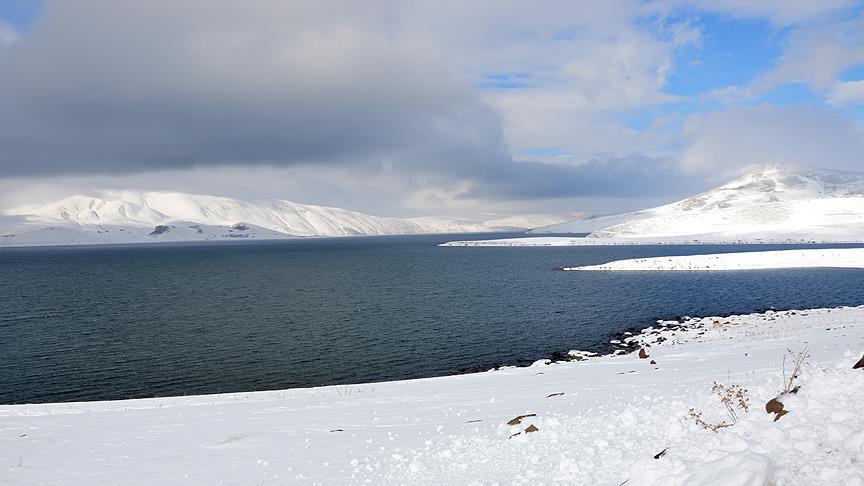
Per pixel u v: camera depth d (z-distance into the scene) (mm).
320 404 17094
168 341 42844
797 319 39812
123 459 10852
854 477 5375
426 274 103375
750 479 5301
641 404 11672
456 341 41062
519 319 50281
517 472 8047
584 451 8422
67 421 14859
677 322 45594
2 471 10133
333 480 8828
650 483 6328
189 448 11609
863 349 18391
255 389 29656
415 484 8180
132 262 166625
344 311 57469
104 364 35656
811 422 7000
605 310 54594
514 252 190000
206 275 110188
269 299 68938
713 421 8914
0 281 98875
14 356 38062
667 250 184750
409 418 13883
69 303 67062
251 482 9086
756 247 181500
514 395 16375
